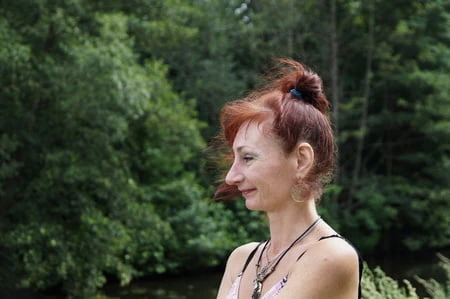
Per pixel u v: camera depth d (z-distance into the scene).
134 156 12.50
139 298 10.73
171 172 13.36
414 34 15.56
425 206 15.12
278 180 1.34
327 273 1.27
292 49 15.89
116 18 9.76
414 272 12.47
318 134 1.35
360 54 16.11
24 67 8.72
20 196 9.55
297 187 1.34
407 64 15.51
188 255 12.48
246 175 1.36
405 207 15.59
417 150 16.48
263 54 15.61
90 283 9.63
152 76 10.97
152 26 10.80
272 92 1.42
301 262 1.31
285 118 1.33
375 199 15.08
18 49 8.45
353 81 16.47
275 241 1.41
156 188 12.98
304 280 1.28
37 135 9.42
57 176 9.18
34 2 9.08
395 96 16.14
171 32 11.16
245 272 1.48
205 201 13.00
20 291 10.39
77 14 9.73
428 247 16.27
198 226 12.64
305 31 16.02
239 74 16.02
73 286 9.66
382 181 16.00
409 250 16.09
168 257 12.46
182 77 15.01
